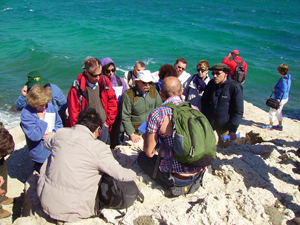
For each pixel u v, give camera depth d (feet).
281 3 274.98
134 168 12.64
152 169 10.98
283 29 147.64
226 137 14.79
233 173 11.96
